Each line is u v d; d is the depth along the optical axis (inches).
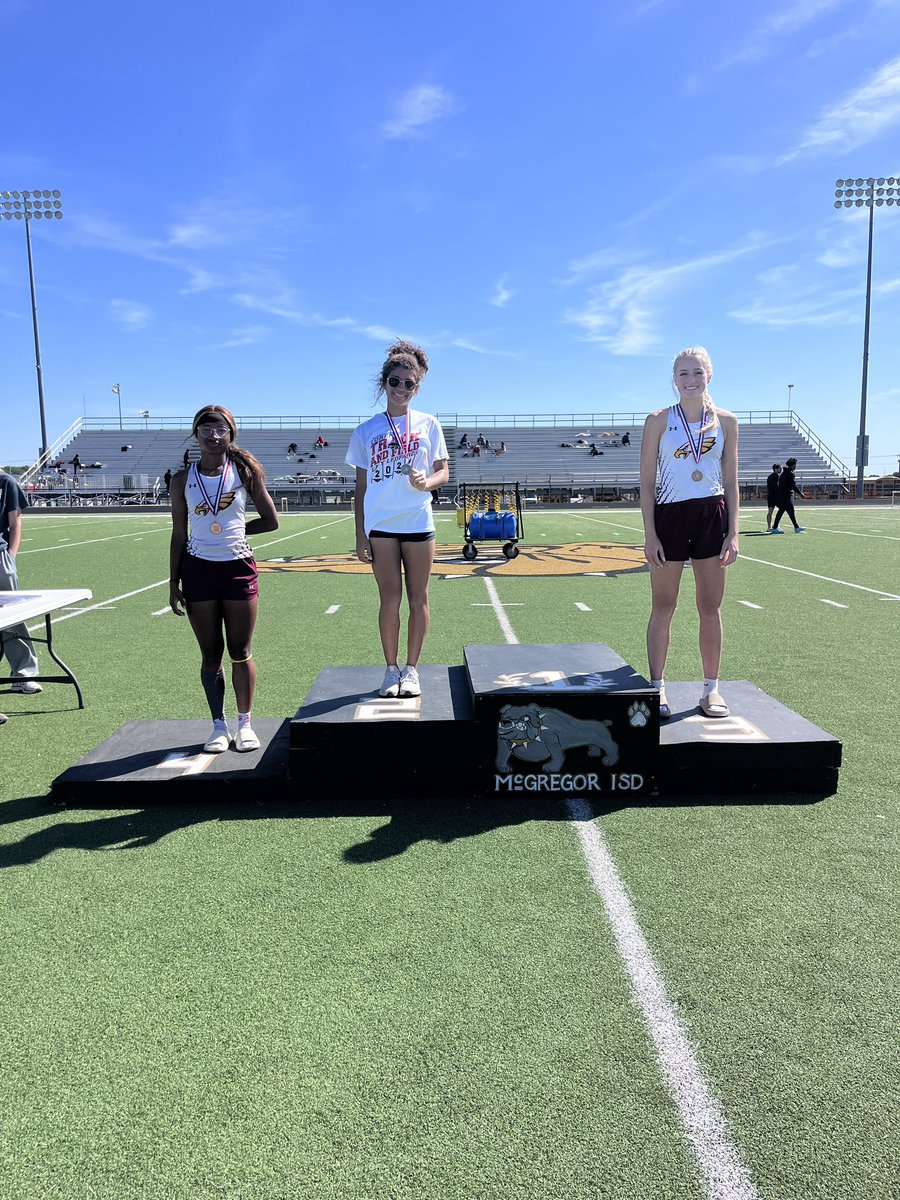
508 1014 80.1
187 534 138.9
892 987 84.2
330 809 131.2
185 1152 64.1
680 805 132.0
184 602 139.9
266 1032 77.7
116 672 223.5
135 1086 71.1
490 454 1903.3
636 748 133.1
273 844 118.5
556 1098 69.2
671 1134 65.4
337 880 107.6
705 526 139.6
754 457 1828.2
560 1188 60.4
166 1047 75.9
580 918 97.8
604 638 263.4
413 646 147.1
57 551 609.0
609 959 89.4
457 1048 75.4
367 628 286.2
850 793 135.9
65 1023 79.5
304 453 1914.4
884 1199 59.4
